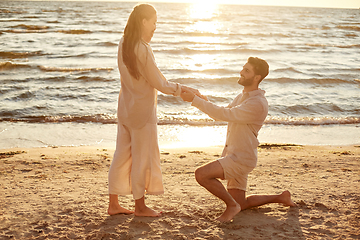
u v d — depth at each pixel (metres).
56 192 3.67
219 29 47.78
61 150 6.42
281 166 5.04
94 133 8.35
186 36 38.44
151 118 2.79
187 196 3.56
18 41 28.62
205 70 19.19
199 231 2.69
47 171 4.66
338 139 8.28
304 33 44.94
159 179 2.90
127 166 2.91
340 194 3.59
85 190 3.76
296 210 3.14
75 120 9.62
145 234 2.62
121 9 102.00
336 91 14.79
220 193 2.83
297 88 15.29
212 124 9.66
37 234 2.62
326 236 2.61
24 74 16.75
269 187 3.88
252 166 2.85
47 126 8.91
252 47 30.17
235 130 2.85
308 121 10.10
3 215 2.97
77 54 23.16
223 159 2.81
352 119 10.34
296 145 7.22
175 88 2.78
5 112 10.11
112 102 11.98
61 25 43.94
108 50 25.70
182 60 22.91
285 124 9.91
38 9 87.56
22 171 4.64
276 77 17.34
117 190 2.91
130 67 2.61
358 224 2.82
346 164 5.17
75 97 12.48
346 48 31.91
